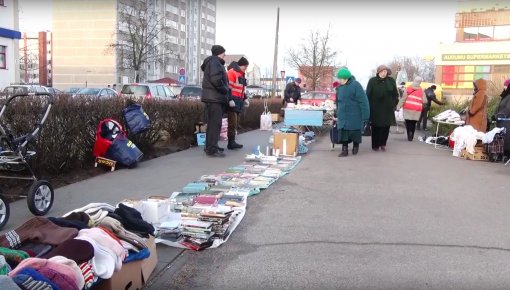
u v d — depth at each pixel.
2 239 3.58
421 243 5.12
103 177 8.15
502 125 10.55
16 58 32.69
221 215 5.29
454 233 5.46
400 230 5.56
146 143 10.38
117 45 63.38
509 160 10.30
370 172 9.17
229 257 4.75
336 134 11.91
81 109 8.12
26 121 6.93
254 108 18.53
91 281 3.36
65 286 3.07
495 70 32.22
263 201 6.89
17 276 2.90
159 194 7.00
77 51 92.88
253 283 4.17
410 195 7.30
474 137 10.85
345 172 9.15
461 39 33.97
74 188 7.27
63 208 6.17
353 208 6.53
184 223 5.10
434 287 4.07
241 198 6.75
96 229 3.79
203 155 10.87
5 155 5.96
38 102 7.16
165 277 4.30
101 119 8.68
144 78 78.12
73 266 3.23
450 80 33.91
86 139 8.38
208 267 4.52
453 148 12.27
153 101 10.86
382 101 11.84
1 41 31.14
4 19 31.38
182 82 37.09
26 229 3.75
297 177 8.63
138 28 54.75
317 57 47.12
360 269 4.44
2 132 5.86
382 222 5.88
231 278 4.27
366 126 12.14
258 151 10.61
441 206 6.66
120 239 3.92
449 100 21.94
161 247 4.98
